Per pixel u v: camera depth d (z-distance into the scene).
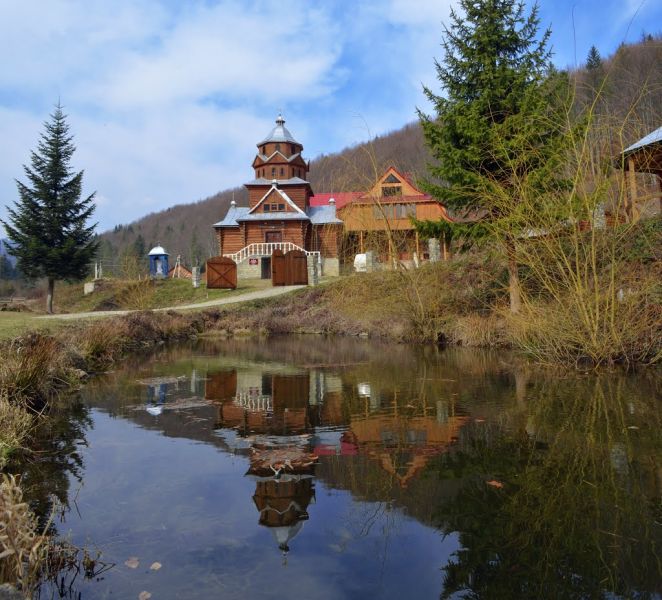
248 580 2.48
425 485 3.70
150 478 3.98
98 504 3.48
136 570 2.60
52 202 30.94
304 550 2.78
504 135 11.73
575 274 9.33
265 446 4.82
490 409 6.11
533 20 13.51
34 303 39.62
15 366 6.80
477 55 13.45
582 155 8.62
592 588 2.33
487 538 2.87
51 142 31.02
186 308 24.95
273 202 38.19
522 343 10.28
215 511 3.33
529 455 4.30
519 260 9.85
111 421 5.99
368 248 26.42
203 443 4.98
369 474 3.98
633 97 9.00
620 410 5.80
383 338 17.73
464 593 2.31
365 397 7.20
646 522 3.01
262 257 36.03
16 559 2.47
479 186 11.75
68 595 2.37
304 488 3.71
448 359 11.41
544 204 9.21
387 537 2.91
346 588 2.39
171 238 129.38
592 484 3.61
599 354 8.80
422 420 5.69
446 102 13.84
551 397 6.66
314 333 21.45
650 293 8.73
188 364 11.72
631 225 8.99
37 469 4.27
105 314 19.67
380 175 17.58
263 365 11.30
